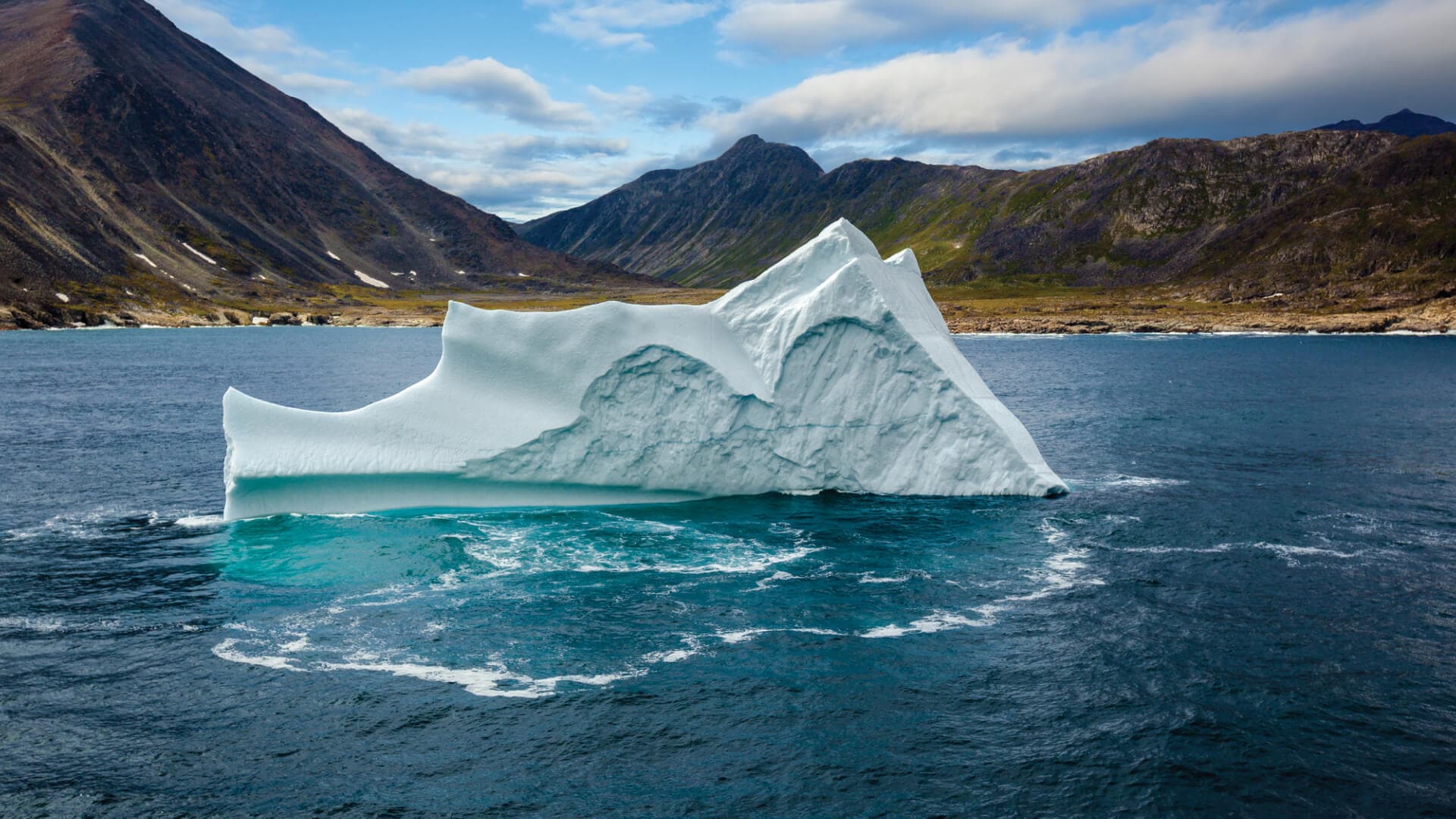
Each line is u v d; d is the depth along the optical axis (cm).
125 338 18788
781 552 3506
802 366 4297
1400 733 2175
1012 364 12506
